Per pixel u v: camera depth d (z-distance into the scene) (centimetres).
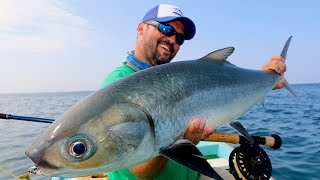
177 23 72
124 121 44
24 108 1058
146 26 72
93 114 43
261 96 79
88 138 42
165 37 71
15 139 347
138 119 45
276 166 173
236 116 69
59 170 41
